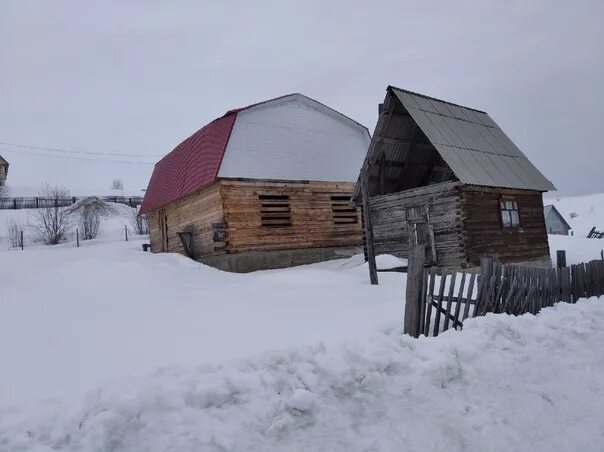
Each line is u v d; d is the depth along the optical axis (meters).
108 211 48.56
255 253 19.47
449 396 4.59
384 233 18.91
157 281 13.20
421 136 19.25
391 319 7.88
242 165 19.73
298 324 7.57
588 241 35.78
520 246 18.45
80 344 6.52
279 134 21.17
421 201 17.62
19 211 47.12
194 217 21.56
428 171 20.66
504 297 7.86
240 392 3.76
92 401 3.48
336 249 21.81
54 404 3.66
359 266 17.19
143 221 44.53
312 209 21.39
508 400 4.82
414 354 4.93
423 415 4.26
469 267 16.17
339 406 3.98
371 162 18.62
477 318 6.34
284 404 3.75
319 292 11.43
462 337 5.56
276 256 19.97
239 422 3.54
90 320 8.03
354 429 3.88
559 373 5.56
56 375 5.27
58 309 9.02
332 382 4.11
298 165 21.33
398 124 18.45
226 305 9.45
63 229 37.00
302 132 21.89
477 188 17.14
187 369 4.07
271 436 3.53
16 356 5.98
